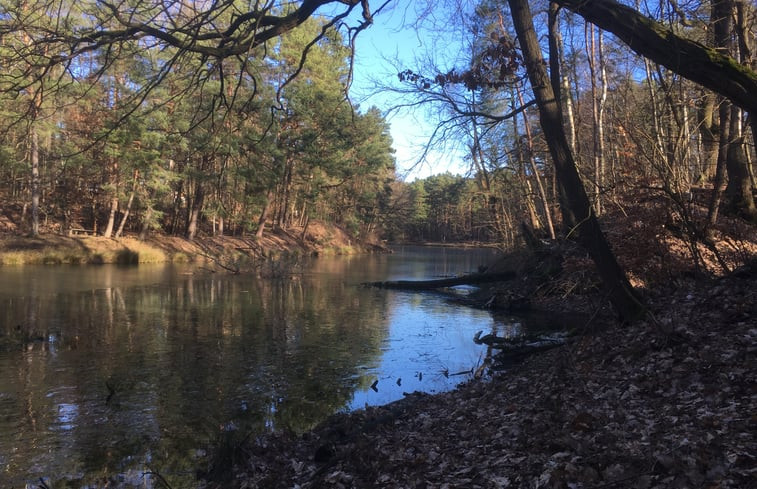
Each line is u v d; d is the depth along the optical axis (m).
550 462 4.24
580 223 8.63
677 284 10.51
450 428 6.32
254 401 8.65
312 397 8.91
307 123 36.09
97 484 5.62
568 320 16.30
